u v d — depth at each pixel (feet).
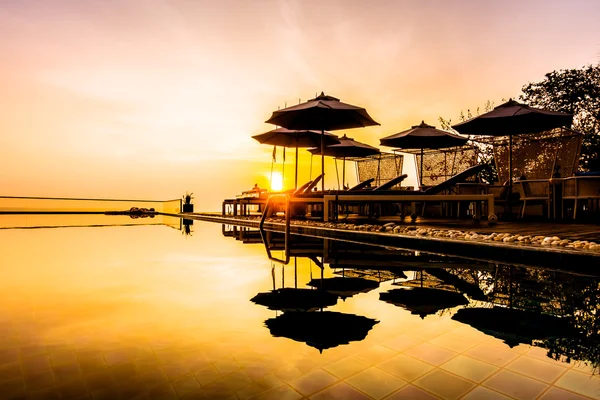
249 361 2.92
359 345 3.26
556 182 18.51
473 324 3.87
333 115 22.20
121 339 3.44
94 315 4.25
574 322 3.95
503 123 19.97
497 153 23.53
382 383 2.53
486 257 9.16
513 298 5.03
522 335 3.52
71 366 2.81
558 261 7.74
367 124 23.32
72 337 3.49
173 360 2.93
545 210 20.67
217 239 15.26
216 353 3.08
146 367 2.80
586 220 18.63
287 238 11.40
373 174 32.99
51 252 10.75
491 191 22.33
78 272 7.27
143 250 11.32
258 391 2.41
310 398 2.32
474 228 14.24
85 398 2.31
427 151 28.04
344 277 6.62
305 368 2.78
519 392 2.40
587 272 7.15
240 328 3.76
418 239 11.16
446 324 3.87
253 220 25.30
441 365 2.83
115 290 5.62
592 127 30.76
